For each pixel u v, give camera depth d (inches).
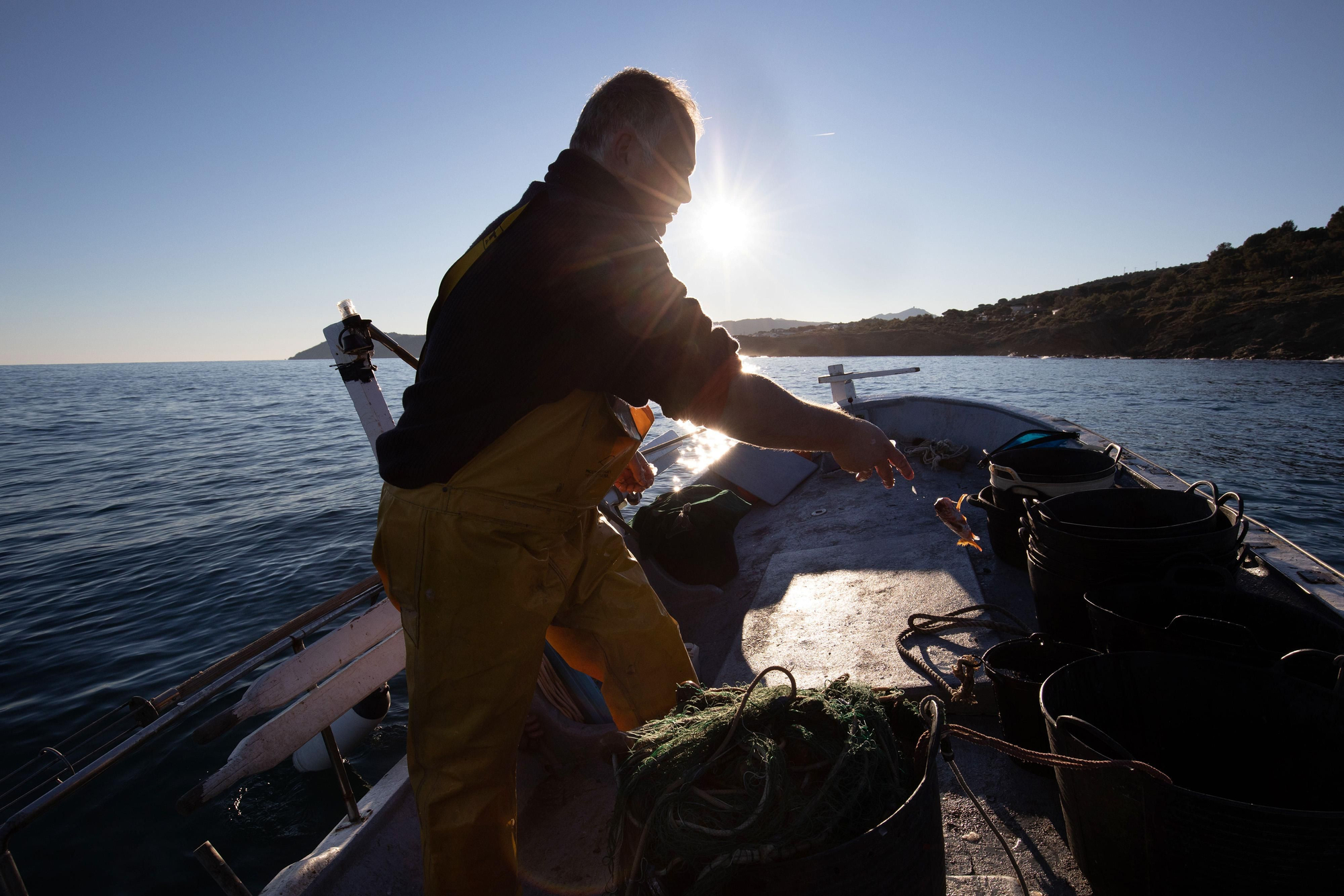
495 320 46.2
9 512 534.3
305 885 56.7
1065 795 54.9
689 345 47.6
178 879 139.9
